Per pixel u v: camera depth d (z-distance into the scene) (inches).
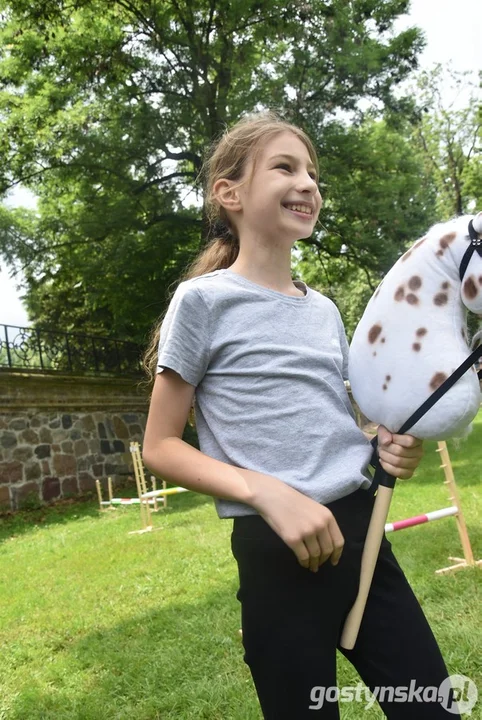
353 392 60.9
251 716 107.7
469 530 227.0
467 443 514.0
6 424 436.5
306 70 537.0
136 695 123.9
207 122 529.3
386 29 555.8
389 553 61.6
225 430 58.2
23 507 432.8
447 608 145.6
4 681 139.3
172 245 546.0
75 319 756.6
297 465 56.2
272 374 57.8
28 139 556.1
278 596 54.6
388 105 569.3
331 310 69.1
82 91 554.6
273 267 63.8
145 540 283.0
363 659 58.1
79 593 204.7
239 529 57.0
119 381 528.4
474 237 56.5
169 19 536.1
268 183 61.2
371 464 60.6
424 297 57.1
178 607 174.7
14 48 534.0
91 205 587.2
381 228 559.2
